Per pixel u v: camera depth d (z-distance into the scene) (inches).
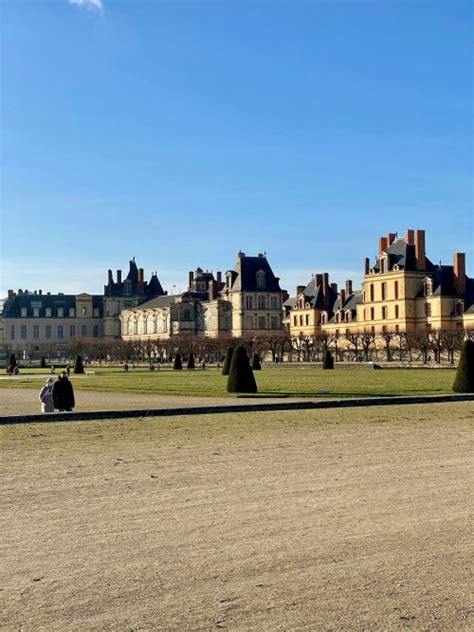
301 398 1920.5
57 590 538.0
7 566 584.7
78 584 548.4
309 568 576.7
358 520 703.7
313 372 3809.1
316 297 7096.5
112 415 1497.3
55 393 1604.3
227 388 2230.6
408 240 6038.4
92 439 1192.8
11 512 733.9
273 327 7322.8
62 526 687.1
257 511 735.1
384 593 529.3
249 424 1375.5
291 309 7746.1
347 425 1354.6
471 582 549.0
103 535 659.4
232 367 2217.0
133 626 480.1
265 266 7391.7
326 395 2022.6
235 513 728.3
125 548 625.0
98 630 475.2
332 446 1114.1
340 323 6717.5
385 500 777.6
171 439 1187.9
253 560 594.9
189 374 3870.6
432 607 506.3
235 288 7317.9
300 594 528.1
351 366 4473.4
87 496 797.2
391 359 5570.9
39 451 1077.1
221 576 561.6
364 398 1770.4
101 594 530.3
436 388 2265.0
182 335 7573.8
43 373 4325.8
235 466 957.8
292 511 735.1
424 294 5880.9
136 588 540.1
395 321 5999.0
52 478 887.7
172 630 474.3
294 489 827.4
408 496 795.4
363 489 827.4
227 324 7440.9
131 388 2529.5
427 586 541.3
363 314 6353.3
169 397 2082.9
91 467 954.1
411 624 482.0
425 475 901.8
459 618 490.3
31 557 604.1
